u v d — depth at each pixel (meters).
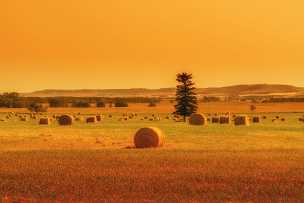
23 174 42.72
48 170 44.41
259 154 54.09
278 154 54.12
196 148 62.59
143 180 40.50
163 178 41.09
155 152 56.56
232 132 96.19
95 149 61.72
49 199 35.31
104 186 38.75
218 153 55.12
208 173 42.78
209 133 93.00
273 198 35.72
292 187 38.44
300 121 149.38
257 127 114.56
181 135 87.56
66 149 61.88
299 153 55.12
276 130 102.38
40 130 105.00
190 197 35.84
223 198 35.66
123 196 36.06
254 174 42.41
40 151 58.09
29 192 37.22
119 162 48.41
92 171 43.91
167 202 34.41
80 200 35.00
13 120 161.12
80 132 97.50
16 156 52.94
